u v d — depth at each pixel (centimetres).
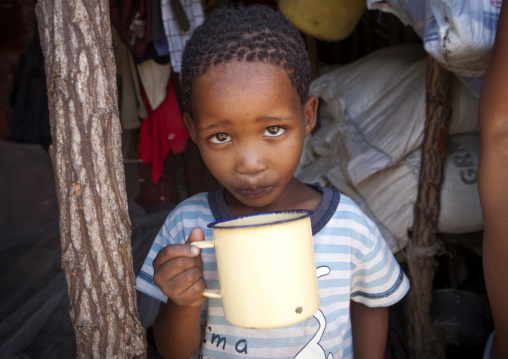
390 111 216
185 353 100
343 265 105
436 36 144
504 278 112
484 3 137
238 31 86
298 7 233
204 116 88
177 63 247
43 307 201
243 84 84
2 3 310
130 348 84
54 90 77
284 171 92
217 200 110
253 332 102
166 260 81
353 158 206
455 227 193
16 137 299
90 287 79
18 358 179
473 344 205
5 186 295
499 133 108
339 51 309
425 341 193
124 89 281
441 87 183
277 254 74
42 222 299
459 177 191
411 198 197
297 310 75
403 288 115
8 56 314
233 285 76
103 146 79
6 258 243
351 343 111
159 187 331
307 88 97
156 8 242
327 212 106
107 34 81
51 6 76
